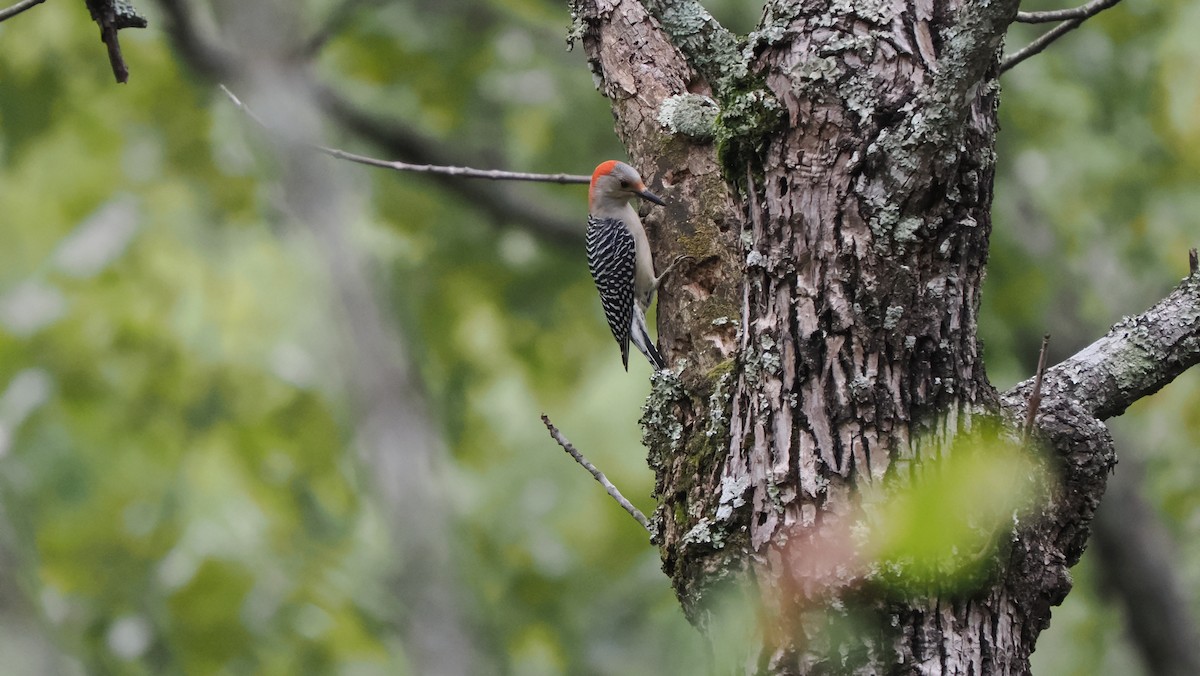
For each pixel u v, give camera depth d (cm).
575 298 1605
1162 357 598
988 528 471
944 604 487
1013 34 1414
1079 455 557
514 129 1569
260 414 1469
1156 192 1451
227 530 1458
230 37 398
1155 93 1428
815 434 514
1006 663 496
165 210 1549
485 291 1598
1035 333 1462
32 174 1595
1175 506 1376
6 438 1369
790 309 527
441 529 367
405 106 1548
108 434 1462
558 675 1347
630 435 1633
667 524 578
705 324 685
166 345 1479
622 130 770
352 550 1403
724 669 479
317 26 1373
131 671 1248
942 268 518
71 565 1329
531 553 1455
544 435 1645
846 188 520
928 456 505
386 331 389
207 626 1274
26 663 737
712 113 739
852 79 521
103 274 1510
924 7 527
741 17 1387
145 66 1441
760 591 508
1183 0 1404
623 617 1351
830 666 484
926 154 507
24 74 1426
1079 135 1435
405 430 375
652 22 775
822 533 499
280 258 1522
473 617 394
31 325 1455
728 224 712
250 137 653
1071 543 553
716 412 568
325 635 1295
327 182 399
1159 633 1403
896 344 514
